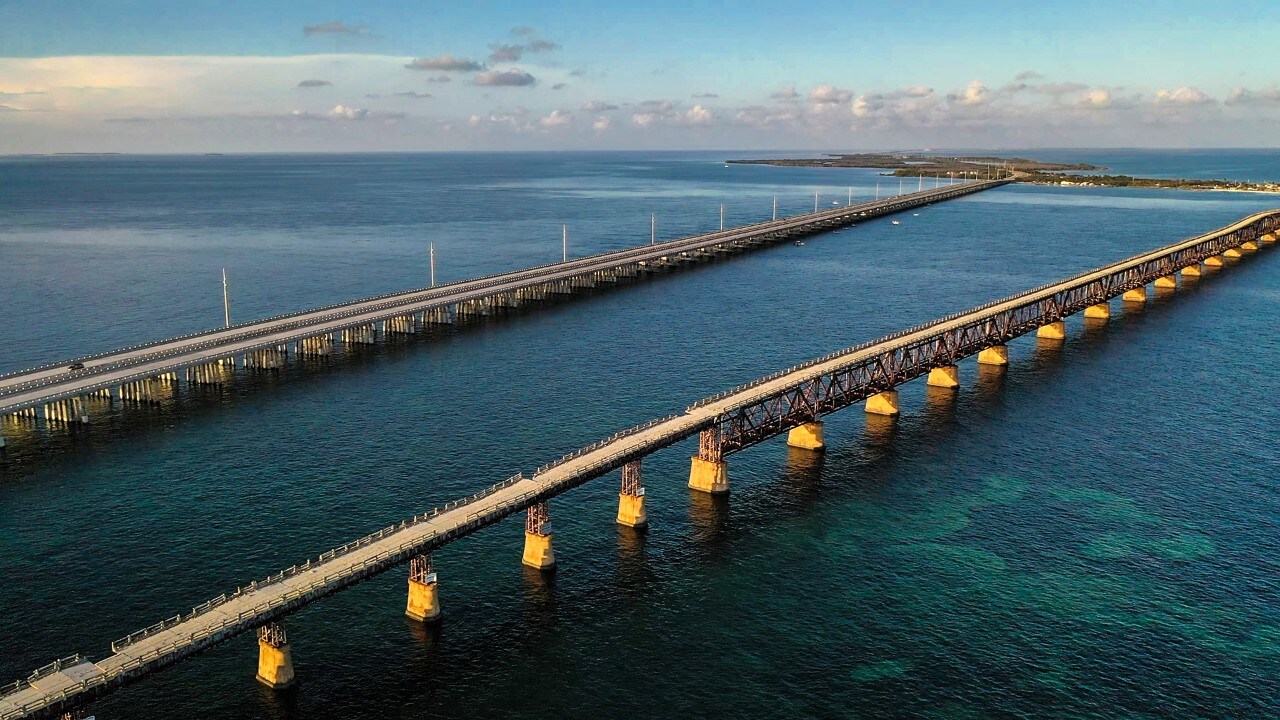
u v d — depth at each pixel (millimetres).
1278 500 106438
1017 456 119875
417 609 81812
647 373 159375
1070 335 188250
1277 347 176750
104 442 124312
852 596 86062
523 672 74812
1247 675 74688
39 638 78188
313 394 146375
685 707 70875
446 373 159000
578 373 159000
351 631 79875
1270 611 83500
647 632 80375
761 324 199125
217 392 147625
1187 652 77625
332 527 98938
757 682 73812
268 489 108750
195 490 108375
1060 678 74250
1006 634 80125
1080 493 108438
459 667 75250
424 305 194125
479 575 89500
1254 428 130500
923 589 87188
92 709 69250
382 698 71312
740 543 96375
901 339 143625
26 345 178750
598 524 100688
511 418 134750
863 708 70750
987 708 70750
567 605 84438
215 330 169000
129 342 182500
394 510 103188
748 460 119125
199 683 72688
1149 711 70500
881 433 128625
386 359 168875
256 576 88625
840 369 127625
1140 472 114625
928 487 110125
